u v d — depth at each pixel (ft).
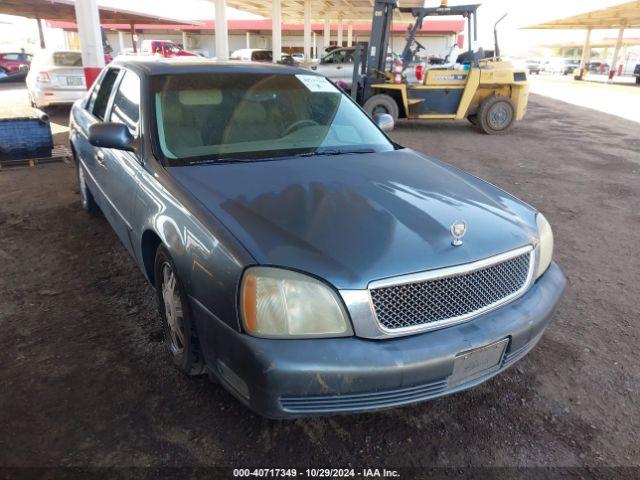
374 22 39.45
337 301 6.47
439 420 8.19
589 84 108.06
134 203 9.57
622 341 10.58
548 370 9.53
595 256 15.15
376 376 6.43
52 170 22.62
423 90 39.27
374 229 7.35
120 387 8.59
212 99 10.61
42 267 13.05
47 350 9.55
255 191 8.27
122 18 82.79
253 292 6.47
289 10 85.87
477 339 6.98
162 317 9.32
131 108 10.93
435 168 10.42
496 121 39.17
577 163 28.55
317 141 10.70
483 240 7.56
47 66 35.83
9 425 7.69
